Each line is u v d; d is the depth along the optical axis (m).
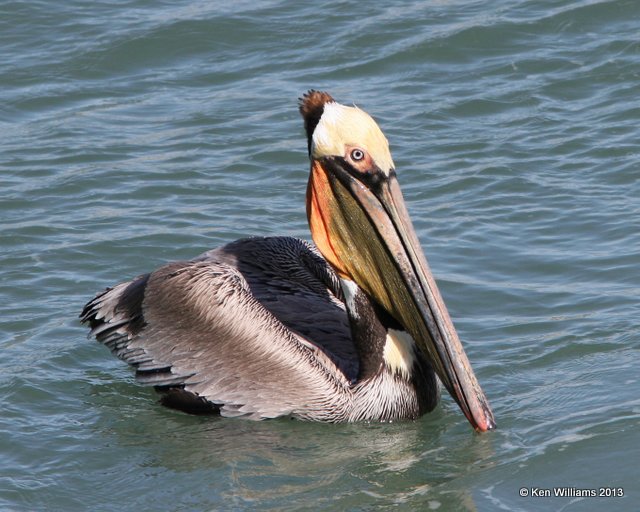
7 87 22.14
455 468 11.80
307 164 19.14
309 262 14.52
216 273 13.14
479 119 20.36
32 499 11.38
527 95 21.03
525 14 23.84
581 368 13.47
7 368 13.80
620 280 15.34
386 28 23.73
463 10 24.36
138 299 13.39
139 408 13.26
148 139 20.12
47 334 14.56
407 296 12.38
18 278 15.78
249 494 11.46
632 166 18.38
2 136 20.39
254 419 12.97
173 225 17.23
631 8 23.53
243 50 23.38
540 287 15.39
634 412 12.34
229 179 18.73
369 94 21.42
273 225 17.28
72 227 17.19
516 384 13.33
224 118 20.77
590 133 19.55
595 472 11.41
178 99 21.66
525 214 17.27
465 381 12.27
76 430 12.70
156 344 13.13
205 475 11.84
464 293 15.34
